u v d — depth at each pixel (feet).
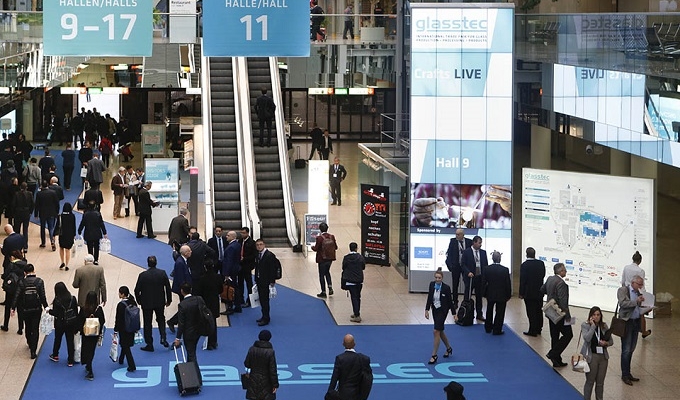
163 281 61.21
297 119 155.22
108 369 57.62
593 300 70.03
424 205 74.59
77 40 66.69
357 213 105.19
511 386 55.72
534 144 110.11
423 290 75.15
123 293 57.36
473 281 68.03
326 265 73.72
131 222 97.35
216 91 106.42
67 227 77.46
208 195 89.40
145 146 122.83
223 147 99.04
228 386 55.16
